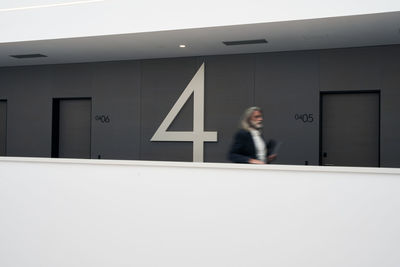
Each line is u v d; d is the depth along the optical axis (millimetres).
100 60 10258
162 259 5234
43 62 10617
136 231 5352
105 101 10391
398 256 4461
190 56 9602
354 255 4594
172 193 5211
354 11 6273
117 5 7633
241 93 9219
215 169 5047
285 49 8742
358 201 4586
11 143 11266
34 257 5820
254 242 4906
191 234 5129
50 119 10906
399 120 8133
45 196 5793
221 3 7000
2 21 8391
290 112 8852
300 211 4758
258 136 5520
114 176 5461
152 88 9969
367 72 8359
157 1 7379
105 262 5480
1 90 11375
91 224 5559
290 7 6621
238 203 4961
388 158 8188
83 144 10867
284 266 4809
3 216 5984
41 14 8133
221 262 5016
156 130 9906
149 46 8641
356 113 8625
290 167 4777
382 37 7629
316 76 8695
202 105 9445
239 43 8258
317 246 4703
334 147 8773
